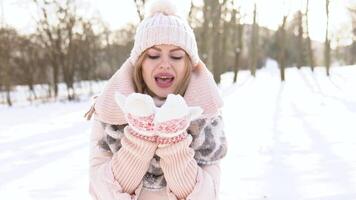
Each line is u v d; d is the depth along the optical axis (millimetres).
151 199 1509
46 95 24594
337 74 26844
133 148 1375
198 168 1453
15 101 23516
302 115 10578
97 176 1500
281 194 4094
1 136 9516
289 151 6191
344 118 9555
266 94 18047
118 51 30594
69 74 22453
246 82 26031
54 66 23250
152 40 1493
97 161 1554
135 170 1406
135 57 1549
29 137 9211
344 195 3977
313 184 4402
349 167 5043
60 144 8023
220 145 1549
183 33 1509
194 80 1540
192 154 1414
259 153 6102
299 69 31500
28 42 23766
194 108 1350
